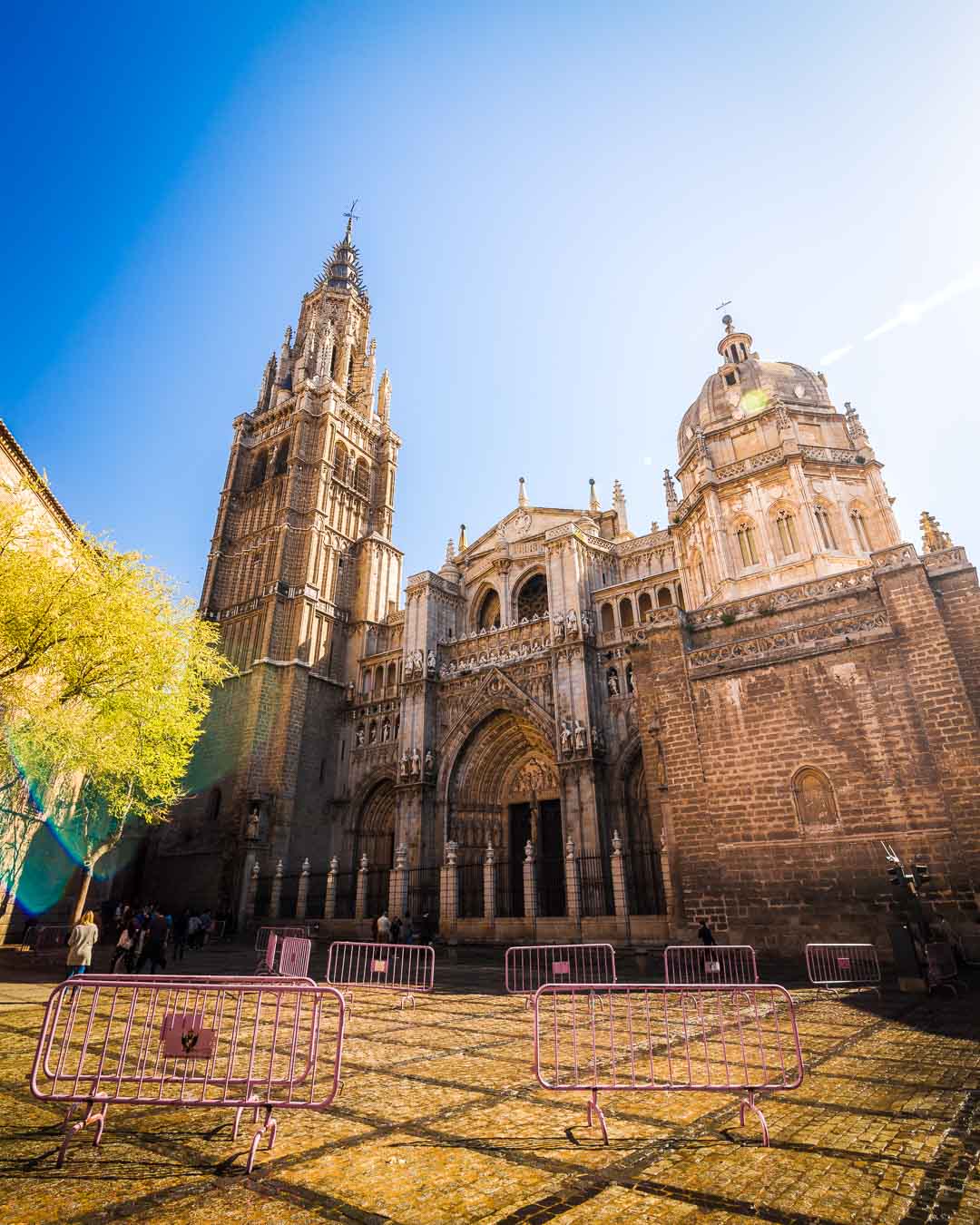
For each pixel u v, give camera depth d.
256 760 49.12
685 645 24.31
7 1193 5.28
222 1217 4.91
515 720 43.97
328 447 63.22
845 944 17.30
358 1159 6.07
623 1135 6.66
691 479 38.94
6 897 29.67
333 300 79.75
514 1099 7.97
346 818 51.06
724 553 34.03
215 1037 6.42
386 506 67.56
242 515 64.44
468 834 43.50
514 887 42.78
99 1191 5.35
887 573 21.14
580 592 42.62
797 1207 5.05
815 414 36.53
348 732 53.84
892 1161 5.86
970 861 18.03
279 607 54.78
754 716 22.25
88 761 25.14
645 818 37.44
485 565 53.94
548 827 43.34
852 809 19.95
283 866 46.72
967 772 18.58
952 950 16.20
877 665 20.69
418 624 50.03
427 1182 5.54
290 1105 5.98
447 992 18.72
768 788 21.41
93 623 22.55
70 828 34.56
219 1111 7.54
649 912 35.09
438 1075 9.16
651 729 25.73
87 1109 6.27
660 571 45.19
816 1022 12.35
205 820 49.38
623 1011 14.59
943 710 19.31
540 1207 5.08
